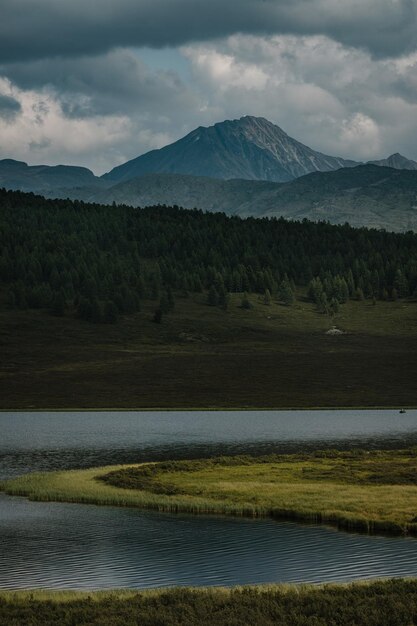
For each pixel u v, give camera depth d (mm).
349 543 50188
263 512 59906
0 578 42625
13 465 92000
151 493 67125
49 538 51906
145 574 43312
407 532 53281
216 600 36656
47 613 34844
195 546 49562
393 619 33844
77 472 80750
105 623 33188
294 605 36062
